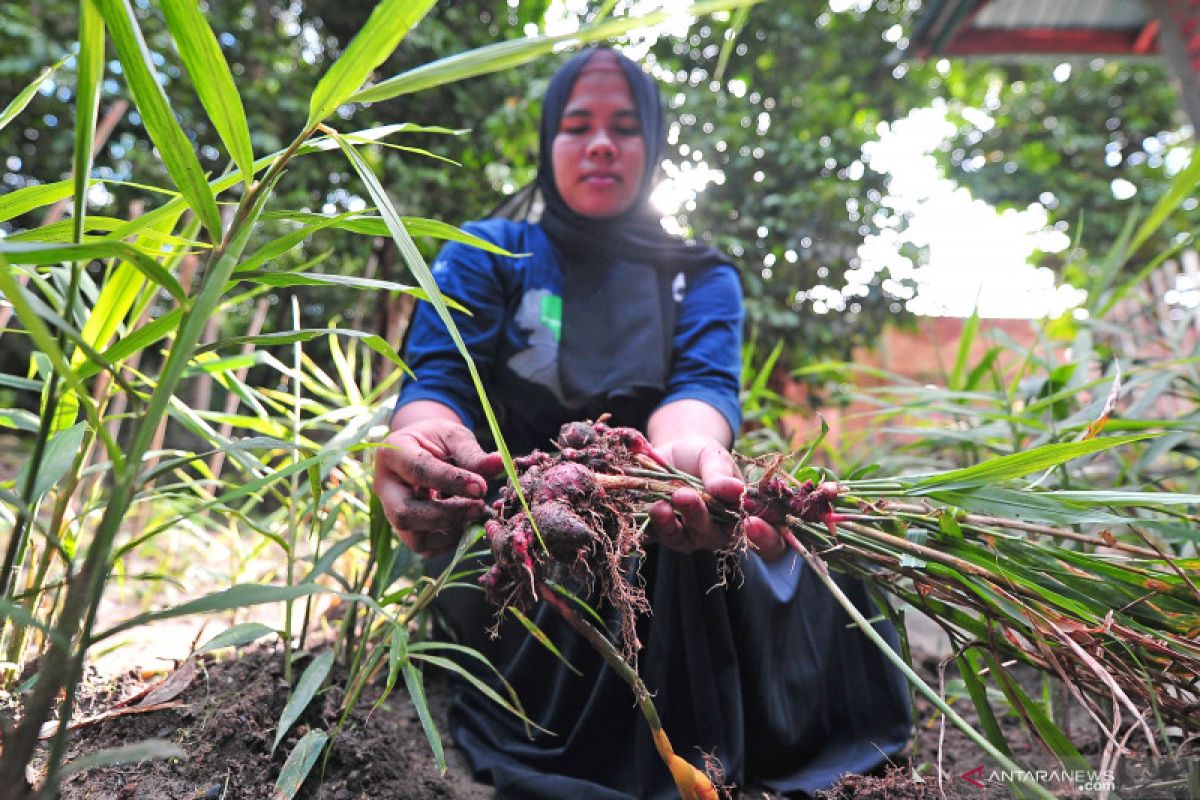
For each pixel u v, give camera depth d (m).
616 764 1.14
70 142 3.62
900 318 4.29
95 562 0.53
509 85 3.58
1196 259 2.92
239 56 3.73
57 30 3.69
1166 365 1.52
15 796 0.51
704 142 4.05
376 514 1.17
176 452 1.25
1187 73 3.79
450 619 1.34
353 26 3.80
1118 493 0.88
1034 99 6.38
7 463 3.20
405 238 0.66
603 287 1.45
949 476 0.95
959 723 0.74
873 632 0.83
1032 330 1.75
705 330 1.45
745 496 0.95
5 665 1.02
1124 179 6.13
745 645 1.13
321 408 1.56
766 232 4.13
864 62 5.01
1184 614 0.91
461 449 1.03
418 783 1.09
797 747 1.16
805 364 4.16
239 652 1.42
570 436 1.07
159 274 0.62
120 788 0.92
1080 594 0.93
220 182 0.76
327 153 3.42
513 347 1.38
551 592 0.92
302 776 0.93
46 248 0.55
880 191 4.38
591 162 1.45
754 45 4.57
